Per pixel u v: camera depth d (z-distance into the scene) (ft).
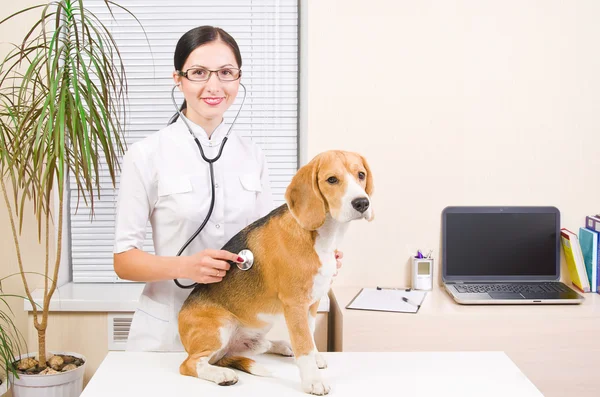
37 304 7.51
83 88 6.70
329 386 3.99
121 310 7.48
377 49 8.07
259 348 4.64
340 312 7.29
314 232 4.07
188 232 5.15
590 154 8.29
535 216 8.27
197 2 8.34
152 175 5.12
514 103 8.20
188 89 5.04
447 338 7.20
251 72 8.48
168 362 4.49
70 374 6.84
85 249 8.48
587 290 8.11
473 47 8.11
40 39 7.69
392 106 8.15
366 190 4.17
